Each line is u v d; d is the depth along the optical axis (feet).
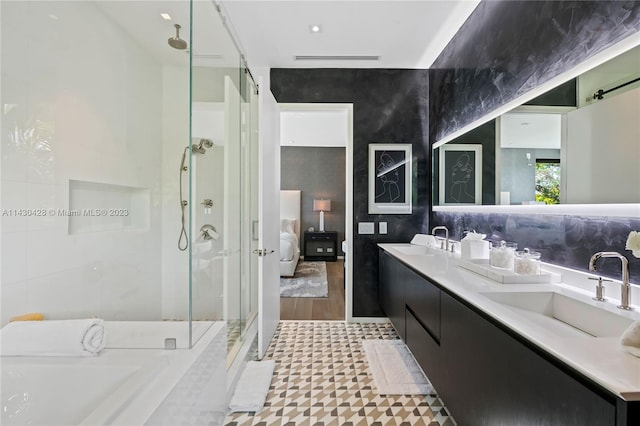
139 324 5.50
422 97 10.37
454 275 5.48
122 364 4.16
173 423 3.64
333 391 6.30
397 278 7.80
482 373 3.76
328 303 12.34
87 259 6.54
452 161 8.56
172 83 8.76
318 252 22.61
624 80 3.68
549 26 5.04
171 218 8.77
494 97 6.65
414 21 7.83
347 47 9.03
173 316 8.64
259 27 8.04
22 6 5.19
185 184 8.77
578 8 4.43
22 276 5.17
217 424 5.13
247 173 8.96
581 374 2.30
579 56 4.41
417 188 10.42
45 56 5.61
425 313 5.80
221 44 7.59
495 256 5.56
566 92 4.60
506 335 3.27
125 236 7.57
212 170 7.86
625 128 3.67
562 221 4.86
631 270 3.74
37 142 5.47
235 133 8.12
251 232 8.94
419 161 10.39
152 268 8.41
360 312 10.32
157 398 3.44
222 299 7.55
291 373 7.00
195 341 4.86
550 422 2.62
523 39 5.70
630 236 3.24
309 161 23.88
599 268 4.21
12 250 5.03
